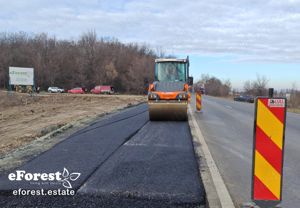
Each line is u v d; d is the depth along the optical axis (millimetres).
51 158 7750
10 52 90062
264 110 4727
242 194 5766
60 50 95125
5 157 7906
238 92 93125
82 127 13094
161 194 5465
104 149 8805
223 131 13305
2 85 87312
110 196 5367
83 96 50719
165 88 15938
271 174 4750
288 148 10117
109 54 97188
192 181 6148
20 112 30375
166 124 14492
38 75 88500
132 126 13523
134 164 7277
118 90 94812
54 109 30156
